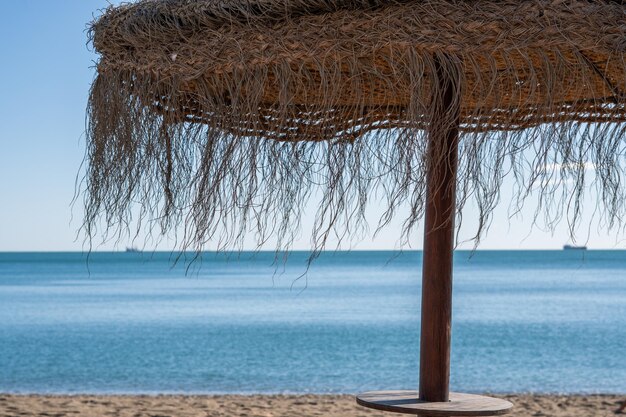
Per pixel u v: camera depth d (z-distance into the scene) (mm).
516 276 70375
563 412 7512
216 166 2189
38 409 7445
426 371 2559
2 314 28172
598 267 99250
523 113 2393
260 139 2191
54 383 11922
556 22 1957
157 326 23344
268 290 48062
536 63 2121
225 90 2367
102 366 14367
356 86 2074
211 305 33656
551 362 15133
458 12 1999
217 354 16469
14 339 19625
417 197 1932
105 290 47719
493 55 2076
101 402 8070
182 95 2490
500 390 11188
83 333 21203
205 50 2170
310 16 2109
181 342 18922
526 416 7285
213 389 11266
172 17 2213
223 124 2188
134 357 15883
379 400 2553
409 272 87375
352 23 2045
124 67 2291
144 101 2244
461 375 13180
